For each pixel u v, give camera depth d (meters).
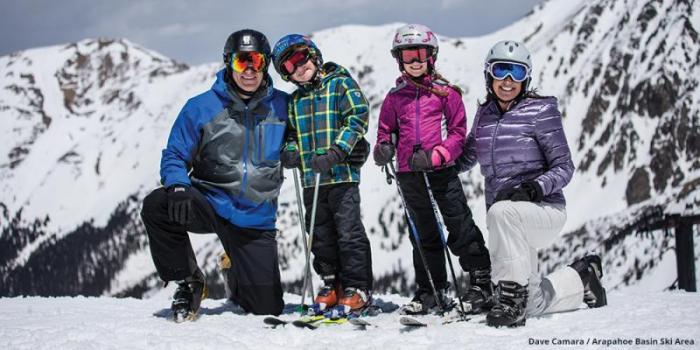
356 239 5.36
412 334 4.43
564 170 4.73
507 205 4.55
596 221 72.75
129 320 5.28
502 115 5.01
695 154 121.81
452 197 5.27
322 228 5.52
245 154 5.46
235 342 4.30
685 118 125.25
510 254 4.52
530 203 4.58
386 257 121.56
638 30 148.62
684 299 5.32
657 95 131.50
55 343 4.28
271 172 5.55
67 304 6.76
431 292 5.38
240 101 5.40
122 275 172.75
